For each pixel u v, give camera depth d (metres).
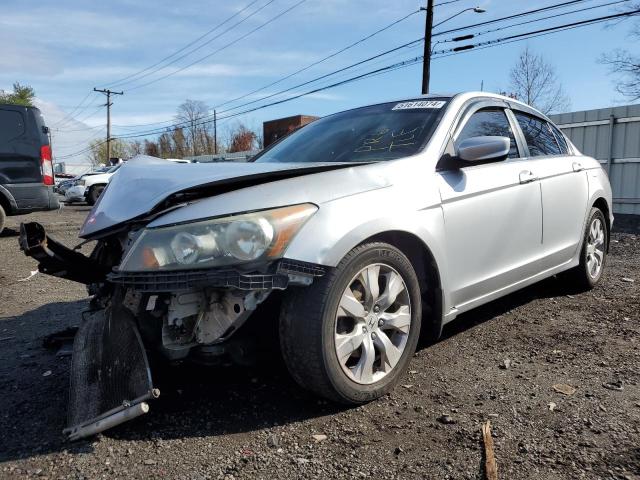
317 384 2.64
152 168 3.16
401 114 3.80
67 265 3.12
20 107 10.10
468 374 3.22
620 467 2.23
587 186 4.78
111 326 2.82
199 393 3.01
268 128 38.22
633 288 5.22
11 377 3.36
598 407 2.76
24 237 2.88
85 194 19.94
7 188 9.98
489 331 3.99
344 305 2.67
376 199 2.85
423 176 3.17
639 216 11.11
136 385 2.44
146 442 2.52
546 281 5.25
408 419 2.69
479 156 3.21
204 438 2.55
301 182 2.72
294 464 2.32
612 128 11.60
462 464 2.29
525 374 3.21
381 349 2.87
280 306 2.76
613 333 3.90
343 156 3.58
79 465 2.34
